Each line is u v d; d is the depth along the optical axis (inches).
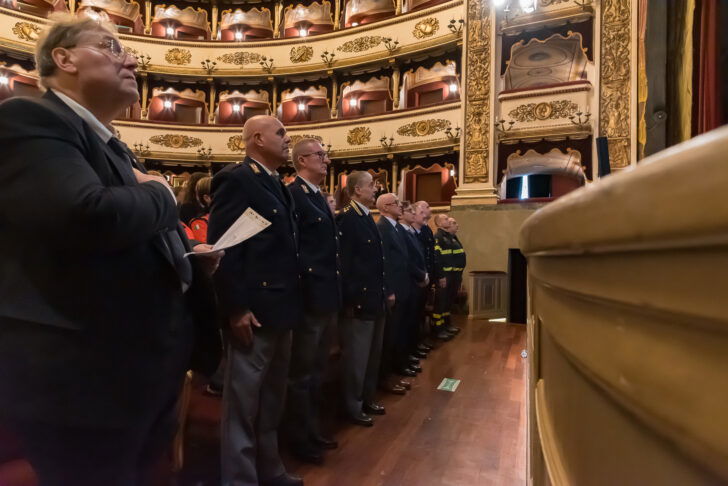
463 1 255.9
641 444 9.0
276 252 54.4
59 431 26.5
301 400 67.4
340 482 61.4
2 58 294.5
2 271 26.4
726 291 5.4
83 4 328.8
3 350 26.0
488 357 136.4
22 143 25.4
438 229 182.5
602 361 10.3
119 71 32.1
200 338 37.9
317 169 71.6
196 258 37.9
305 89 333.1
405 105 297.1
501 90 243.1
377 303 81.8
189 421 75.9
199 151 332.8
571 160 232.5
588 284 10.5
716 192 5.0
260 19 346.6
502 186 247.8
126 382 28.3
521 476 63.7
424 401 95.6
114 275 28.2
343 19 327.3
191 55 336.8
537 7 232.5
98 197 25.2
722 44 38.1
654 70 52.2
